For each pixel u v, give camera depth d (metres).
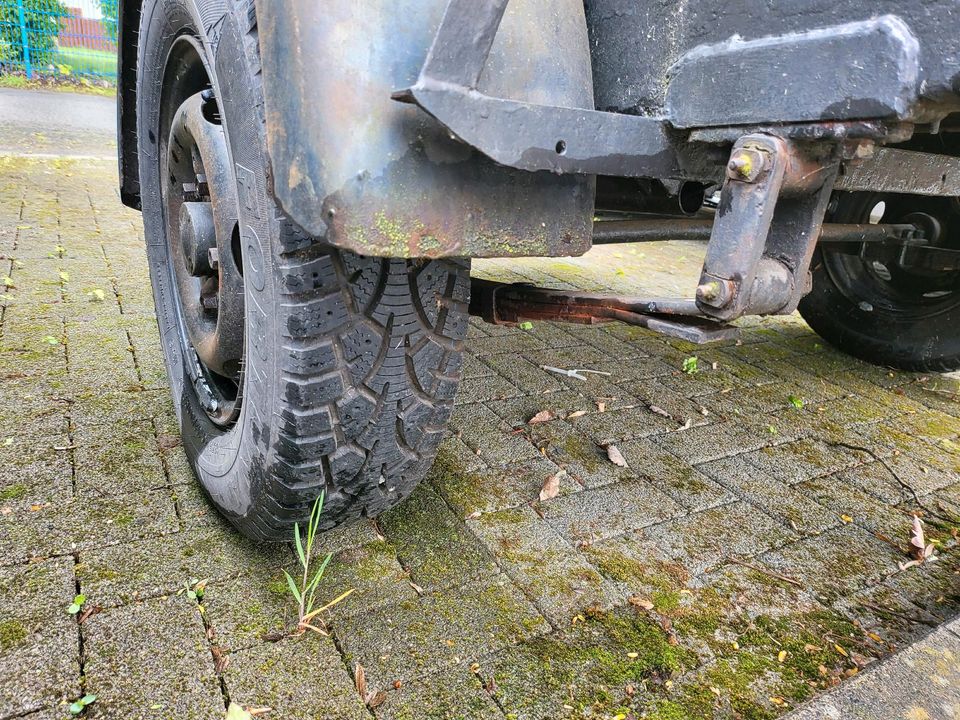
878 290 3.47
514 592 1.66
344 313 1.36
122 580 1.57
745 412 2.86
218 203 1.60
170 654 1.38
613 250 6.06
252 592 1.58
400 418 1.53
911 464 2.50
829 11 0.94
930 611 1.74
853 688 1.39
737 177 1.03
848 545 1.99
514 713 1.33
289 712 1.29
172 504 1.87
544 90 1.17
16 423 2.18
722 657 1.53
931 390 3.28
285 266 1.29
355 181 1.01
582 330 3.74
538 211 1.21
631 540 1.92
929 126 1.03
